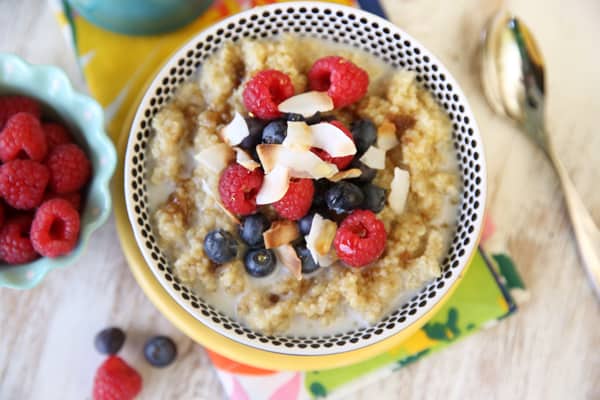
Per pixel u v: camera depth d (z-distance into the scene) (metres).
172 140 0.44
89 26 0.48
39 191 0.44
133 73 0.48
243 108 0.44
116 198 0.46
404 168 0.44
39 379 0.48
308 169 0.42
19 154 0.44
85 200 0.45
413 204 0.44
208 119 0.44
